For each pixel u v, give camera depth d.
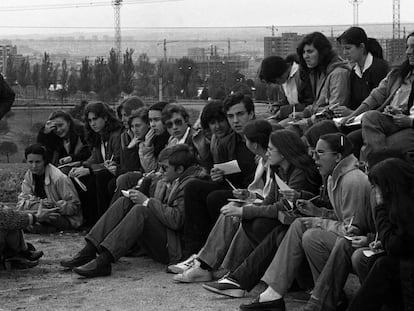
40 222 8.55
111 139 8.58
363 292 4.64
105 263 6.67
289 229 5.43
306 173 5.79
